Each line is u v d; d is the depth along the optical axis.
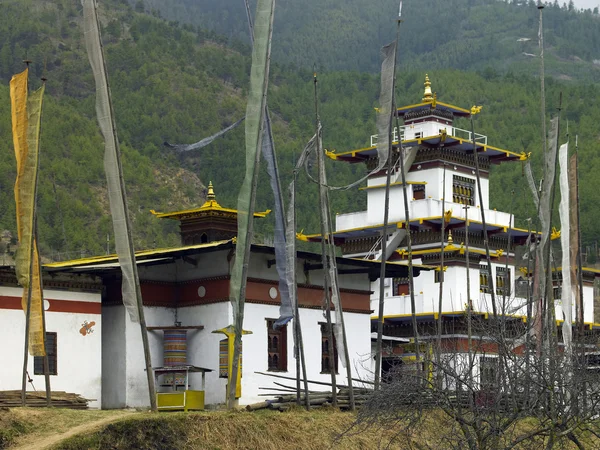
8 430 36.78
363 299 55.91
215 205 55.84
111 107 37.97
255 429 39.47
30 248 40.12
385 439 42.03
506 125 165.12
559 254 75.00
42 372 46.00
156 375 47.84
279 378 50.44
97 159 145.50
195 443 37.41
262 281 50.69
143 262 48.38
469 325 43.38
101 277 50.22
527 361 36.88
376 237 72.31
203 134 174.38
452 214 70.31
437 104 73.19
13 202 120.12
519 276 75.12
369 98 192.38
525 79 194.88
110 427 36.25
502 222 73.38
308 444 40.28
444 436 37.06
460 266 68.94
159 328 50.16
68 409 40.53
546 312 47.81
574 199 55.75
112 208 37.97
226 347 48.94
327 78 199.00
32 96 40.50
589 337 58.03
